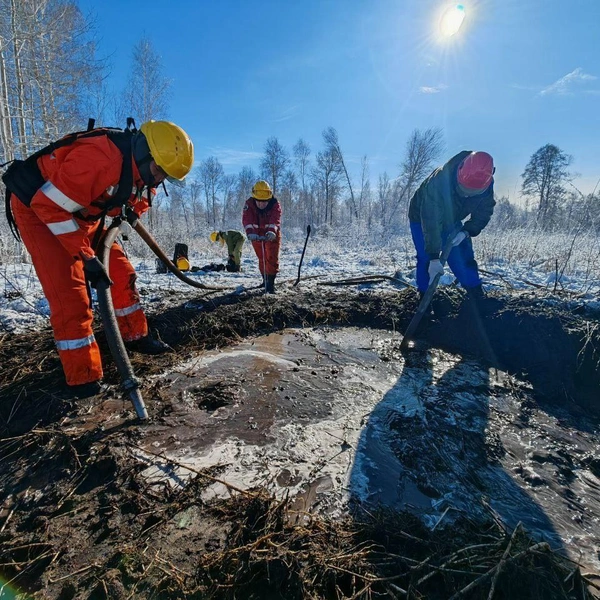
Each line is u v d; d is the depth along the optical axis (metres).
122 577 1.38
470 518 1.71
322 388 2.80
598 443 2.40
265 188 5.10
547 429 2.50
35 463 1.99
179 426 2.28
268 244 5.10
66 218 2.16
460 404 2.69
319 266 7.86
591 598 1.38
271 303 4.47
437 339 3.82
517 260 7.08
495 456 2.20
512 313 3.63
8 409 2.44
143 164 2.37
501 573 1.41
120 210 2.77
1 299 4.31
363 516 1.67
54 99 11.27
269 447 2.12
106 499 1.74
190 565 1.43
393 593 1.35
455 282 4.53
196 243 14.70
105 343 3.23
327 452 2.09
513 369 3.30
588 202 5.84
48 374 2.76
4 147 8.63
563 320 3.41
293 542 1.51
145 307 4.28
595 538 1.68
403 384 2.92
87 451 2.03
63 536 1.56
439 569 1.42
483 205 3.74
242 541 1.52
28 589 1.36
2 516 1.68
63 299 2.40
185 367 3.06
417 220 4.05
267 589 1.36
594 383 3.02
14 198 2.32
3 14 9.42
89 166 2.09
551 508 1.84
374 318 4.27
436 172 3.64
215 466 1.94
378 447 2.16
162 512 1.66
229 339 3.66
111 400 2.52
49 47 10.45
